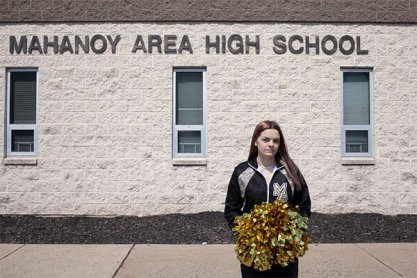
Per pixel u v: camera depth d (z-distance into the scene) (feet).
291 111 29.99
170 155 29.78
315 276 18.29
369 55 30.22
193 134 30.25
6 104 30.12
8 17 29.81
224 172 29.76
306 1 30.12
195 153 30.22
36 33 30.04
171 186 29.71
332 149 29.96
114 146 29.78
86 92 29.89
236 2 30.01
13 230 26.17
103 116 29.81
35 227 26.86
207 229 26.27
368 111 30.50
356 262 20.17
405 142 30.07
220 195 29.66
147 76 29.96
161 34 30.07
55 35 30.01
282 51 30.04
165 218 28.71
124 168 29.71
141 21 30.01
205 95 30.17
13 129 30.12
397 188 29.91
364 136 30.32
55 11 29.86
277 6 30.07
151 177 29.71
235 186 12.71
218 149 29.81
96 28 30.04
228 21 30.07
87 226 27.20
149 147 29.78
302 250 11.76
